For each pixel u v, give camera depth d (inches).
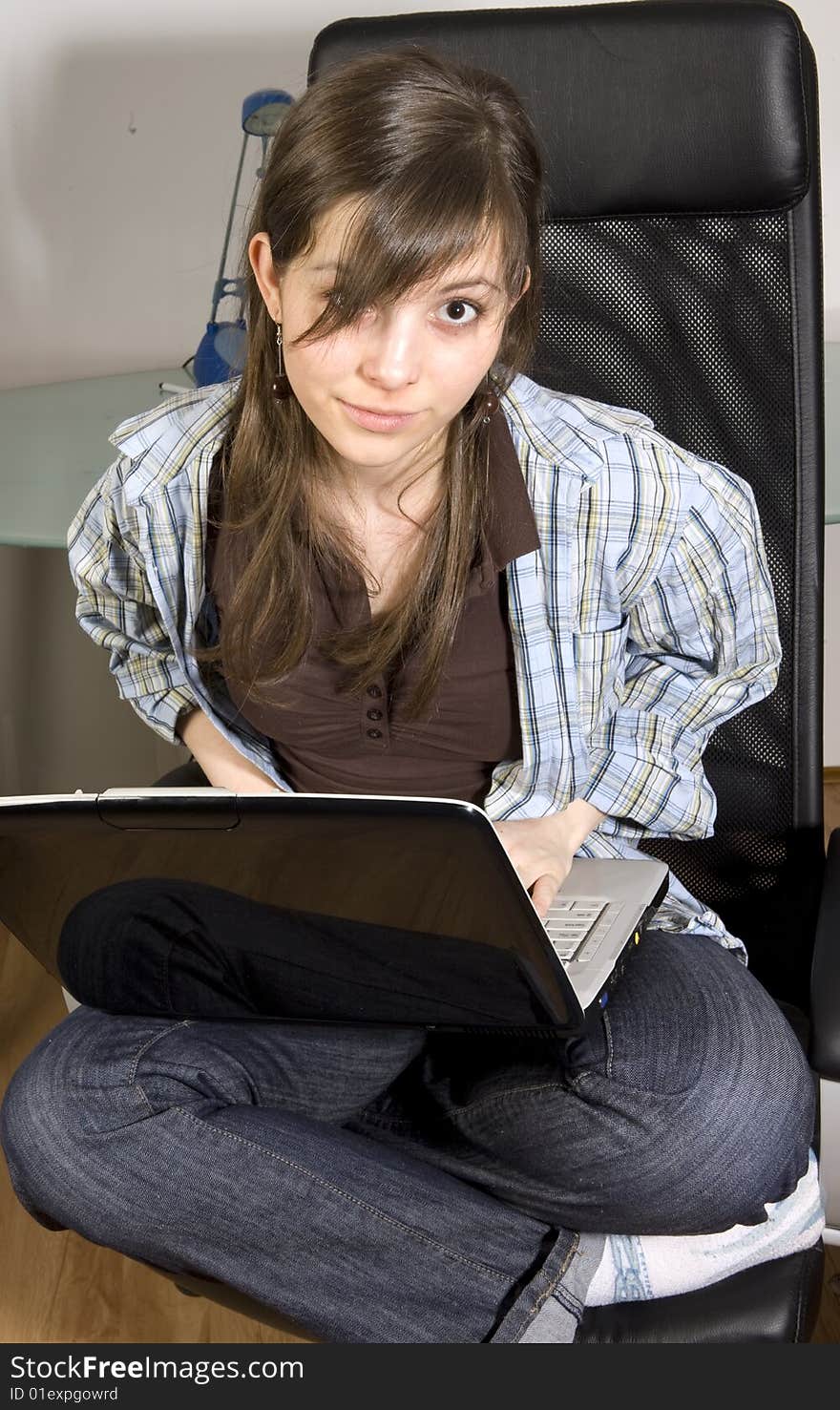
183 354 90.4
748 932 58.0
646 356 55.1
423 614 46.8
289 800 37.9
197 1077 47.9
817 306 53.5
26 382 91.2
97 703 97.0
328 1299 46.7
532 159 41.5
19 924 47.1
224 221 86.0
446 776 51.6
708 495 49.1
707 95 51.9
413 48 41.3
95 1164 47.1
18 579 94.0
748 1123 47.1
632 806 52.9
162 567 51.4
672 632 52.4
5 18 81.8
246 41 81.9
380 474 45.2
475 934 40.1
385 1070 52.6
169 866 41.3
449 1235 46.2
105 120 84.1
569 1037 45.3
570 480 47.6
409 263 38.0
